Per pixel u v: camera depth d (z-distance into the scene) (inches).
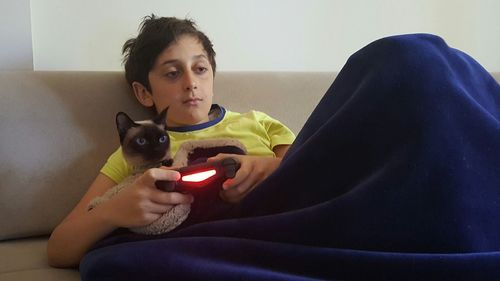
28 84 38.5
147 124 32.5
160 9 51.2
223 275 20.7
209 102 40.3
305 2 58.9
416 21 65.4
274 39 57.9
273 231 23.8
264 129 42.7
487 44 69.9
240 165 30.0
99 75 41.7
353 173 25.2
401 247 22.0
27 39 44.1
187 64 39.0
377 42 28.5
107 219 27.7
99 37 48.7
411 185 22.5
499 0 69.2
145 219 26.8
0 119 36.7
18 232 36.6
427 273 20.0
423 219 22.1
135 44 42.2
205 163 27.5
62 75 40.3
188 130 39.7
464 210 22.1
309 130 29.2
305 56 60.0
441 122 23.5
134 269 22.0
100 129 40.1
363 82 26.6
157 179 26.4
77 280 27.7
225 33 55.2
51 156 37.9
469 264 19.9
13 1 43.1
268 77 48.0
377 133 24.9
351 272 21.0
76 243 28.7
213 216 28.5
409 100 24.3
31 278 27.9
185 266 21.4
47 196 37.5
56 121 38.5
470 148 23.5
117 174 36.6
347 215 22.8
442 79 24.9
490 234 22.3
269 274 20.5
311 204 25.6
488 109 27.7
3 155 36.3
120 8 49.3
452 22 67.4
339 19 61.2
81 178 38.7
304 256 21.8
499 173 23.5
